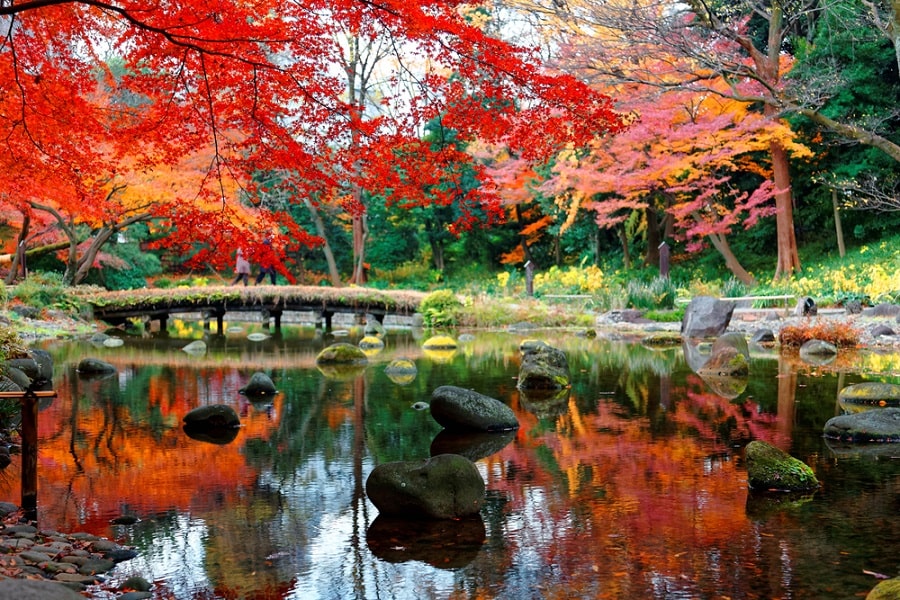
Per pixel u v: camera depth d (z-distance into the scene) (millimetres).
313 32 6043
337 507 5723
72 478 6480
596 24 15141
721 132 22219
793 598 4090
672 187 24875
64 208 9469
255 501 5867
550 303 24797
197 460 7062
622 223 30844
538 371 10953
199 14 5789
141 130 6703
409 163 6785
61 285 21594
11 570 4156
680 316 21656
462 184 30688
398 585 4336
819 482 6125
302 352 15977
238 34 5898
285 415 9086
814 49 22516
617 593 4188
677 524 5250
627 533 5102
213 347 17047
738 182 27922
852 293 20203
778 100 14977
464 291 29922
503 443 7633
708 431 7984
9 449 7406
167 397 10328
